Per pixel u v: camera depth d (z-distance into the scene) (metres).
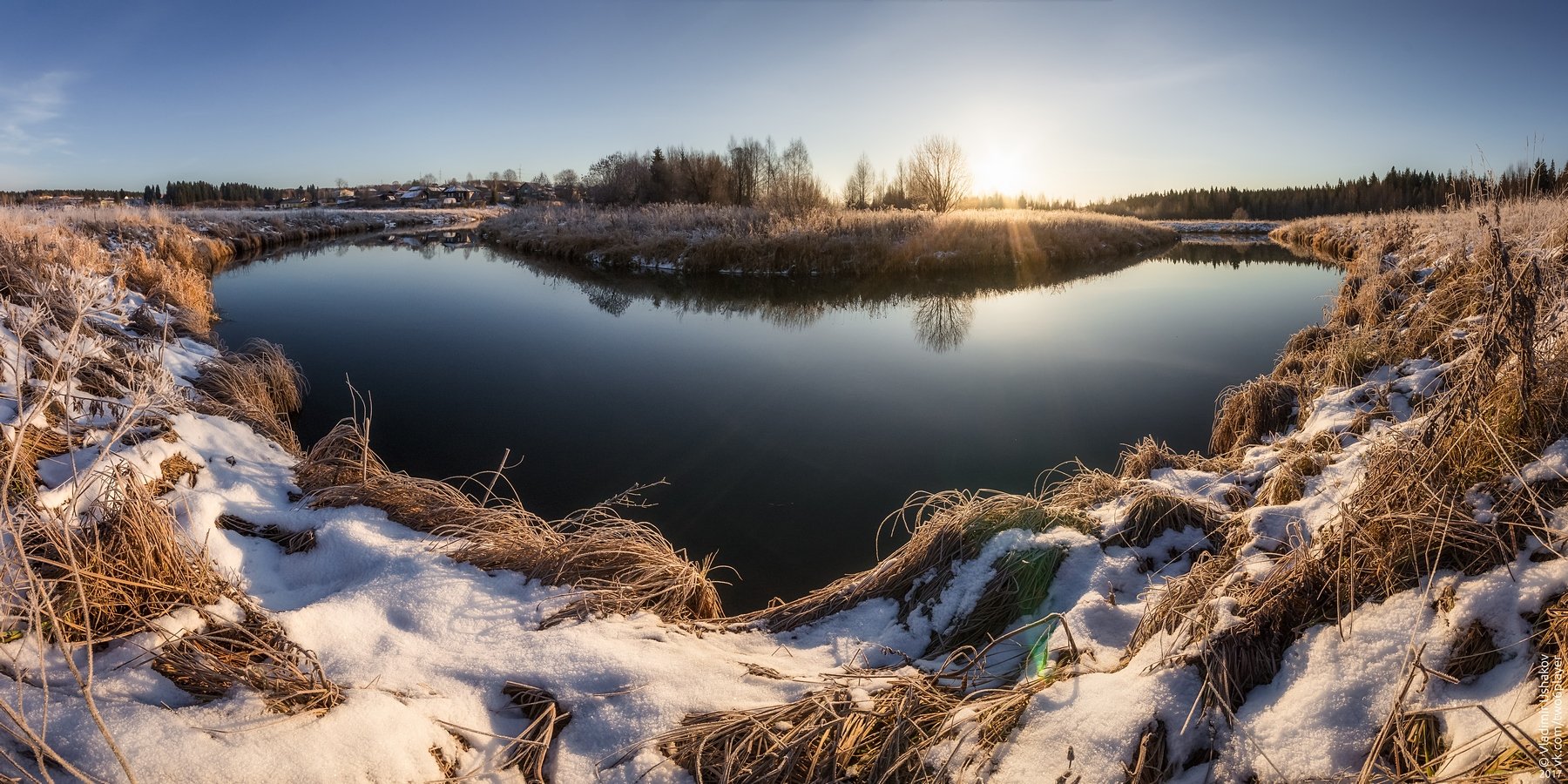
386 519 3.99
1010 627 3.29
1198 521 3.90
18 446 2.56
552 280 18.23
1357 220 29.14
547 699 2.62
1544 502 2.35
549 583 3.41
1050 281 18.56
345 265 21.05
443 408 8.27
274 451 5.20
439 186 101.12
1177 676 2.35
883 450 7.07
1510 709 1.90
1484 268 4.81
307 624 2.85
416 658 2.79
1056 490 5.06
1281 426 5.93
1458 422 2.68
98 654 2.50
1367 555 2.48
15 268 6.92
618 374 9.80
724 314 14.12
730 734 2.43
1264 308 14.24
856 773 2.35
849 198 48.38
